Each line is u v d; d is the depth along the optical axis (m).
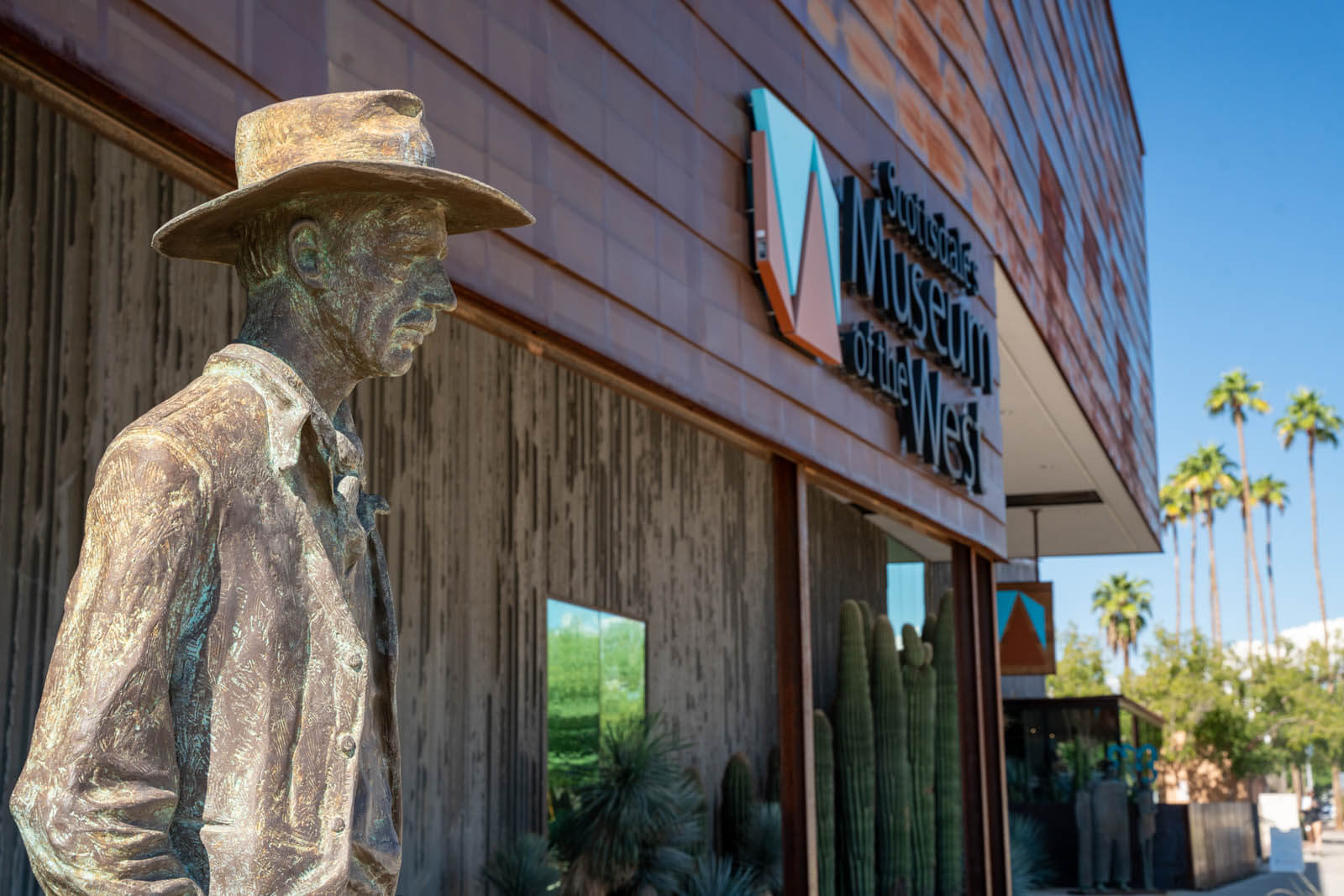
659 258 6.75
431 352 8.94
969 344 11.69
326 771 1.50
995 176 13.46
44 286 5.66
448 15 5.17
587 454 11.09
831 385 8.79
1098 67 20.84
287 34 4.24
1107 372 19.84
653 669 11.95
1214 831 20.16
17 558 5.44
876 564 18.30
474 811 9.03
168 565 1.40
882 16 10.66
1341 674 37.22
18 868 5.33
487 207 1.72
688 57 7.34
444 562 8.91
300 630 1.52
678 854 9.77
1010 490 22.05
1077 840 18.88
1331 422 69.19
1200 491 65.19
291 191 1.60
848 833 12.71
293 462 1.54
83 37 3.45
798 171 8.27
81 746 1.32
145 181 6.27
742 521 14.19
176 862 1.37
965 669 11.63
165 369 6.32
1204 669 30.66
